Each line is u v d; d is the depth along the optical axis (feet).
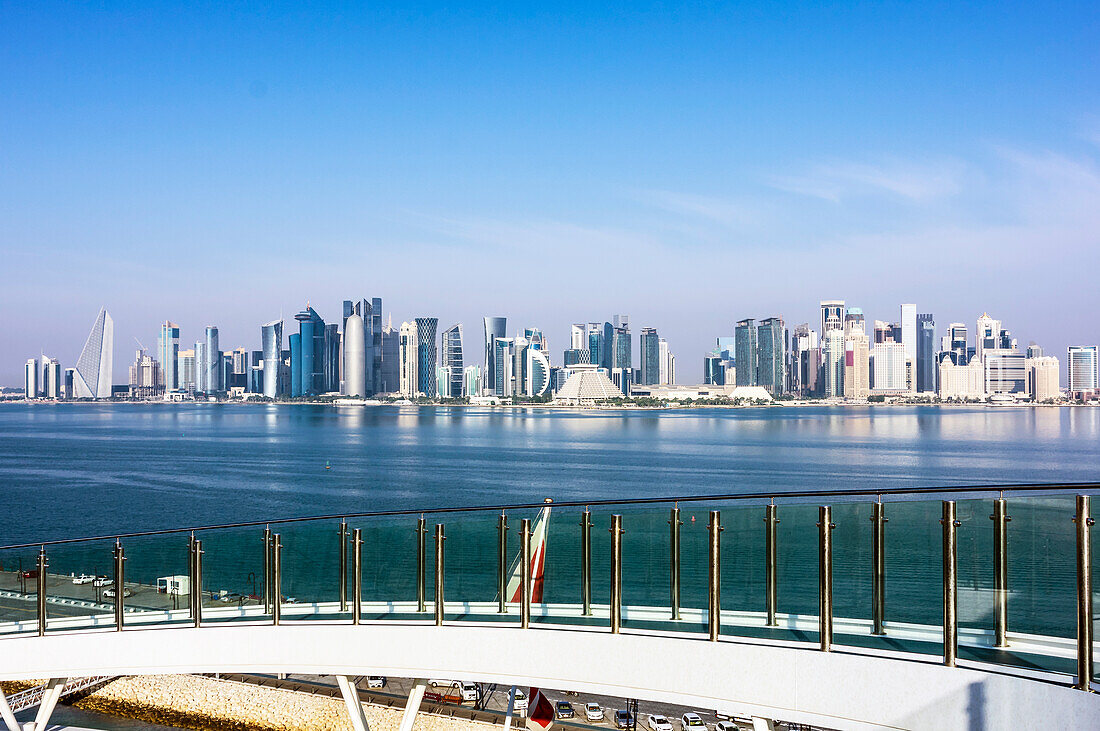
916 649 47.01
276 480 574.97
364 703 146.82
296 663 64.49
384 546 63.26
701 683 51.75
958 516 45.34
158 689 154.61
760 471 634.43
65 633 71.26
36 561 72.13
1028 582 43.37
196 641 67.67
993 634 44.42
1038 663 43.11
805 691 48.55
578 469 647.56
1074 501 41.98
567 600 57.31
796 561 50.42
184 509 450.71
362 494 512.22
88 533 382.22
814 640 49.83
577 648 55.83
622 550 55.67
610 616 55.77
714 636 52.08
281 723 147.84
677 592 53.98
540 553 58.39
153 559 69.62
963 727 43.50
